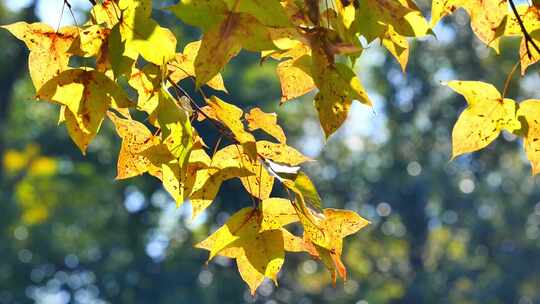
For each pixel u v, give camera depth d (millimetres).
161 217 32656
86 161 32312
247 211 2639
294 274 32375
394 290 38031
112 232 33094
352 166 39469
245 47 2322
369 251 39531
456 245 42406
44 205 32312
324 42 2373
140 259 32625
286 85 2732
